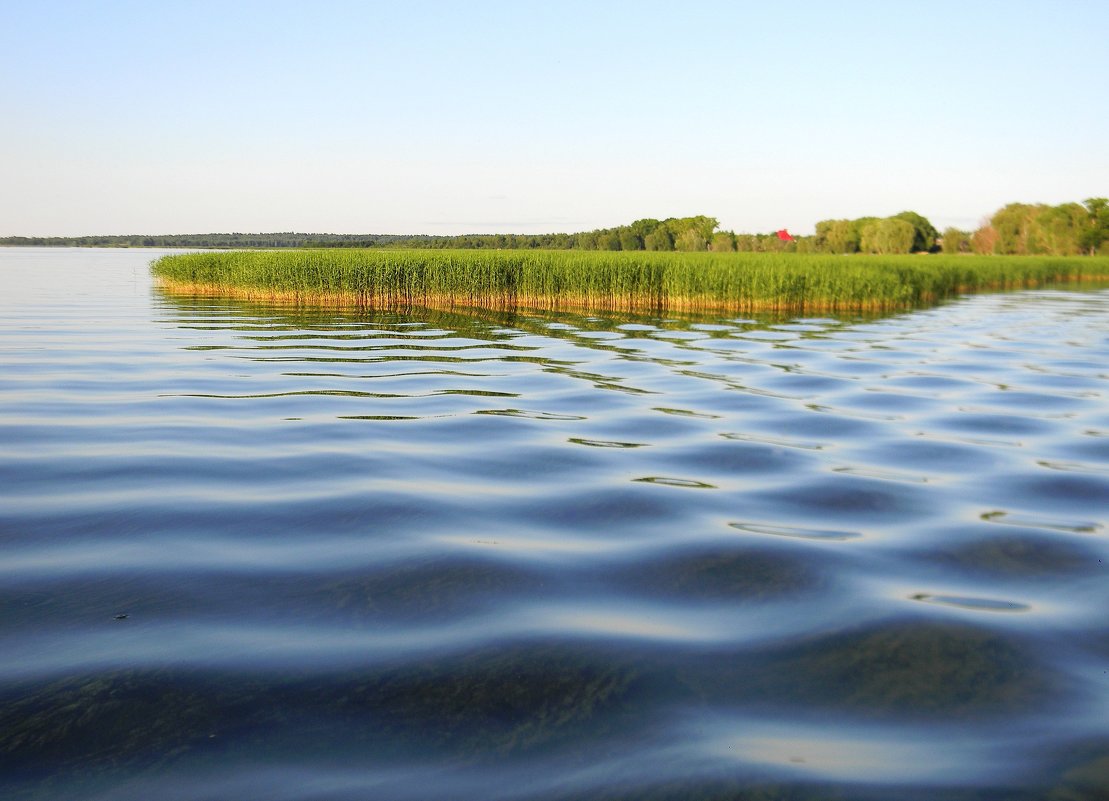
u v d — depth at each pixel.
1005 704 3.35
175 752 2.92
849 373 13.07
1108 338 18.94
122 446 7.69
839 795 2.73
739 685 3.47
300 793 2.71
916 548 5.20
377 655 3.67
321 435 8.24
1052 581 4.68
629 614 4.16
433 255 32.72
